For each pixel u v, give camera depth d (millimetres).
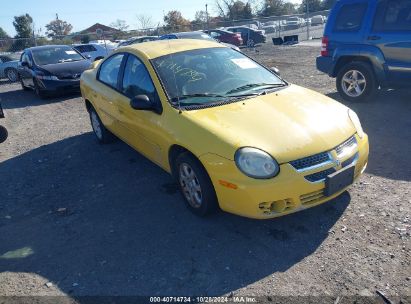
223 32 26719
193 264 3205
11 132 7906
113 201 4391
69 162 5766
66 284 3113
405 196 3922
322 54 7887
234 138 3387
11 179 5355
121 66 5098
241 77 4520
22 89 14469
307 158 3312
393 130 5824
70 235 3797
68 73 11383
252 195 3219
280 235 3477
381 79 7012
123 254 3416
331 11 7672
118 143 6387
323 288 2824
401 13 6617
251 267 3107
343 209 3775
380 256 3088
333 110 3957
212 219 3816
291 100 4074
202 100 4059
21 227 4047
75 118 8609
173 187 4574
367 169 4613
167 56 4562
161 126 3996
